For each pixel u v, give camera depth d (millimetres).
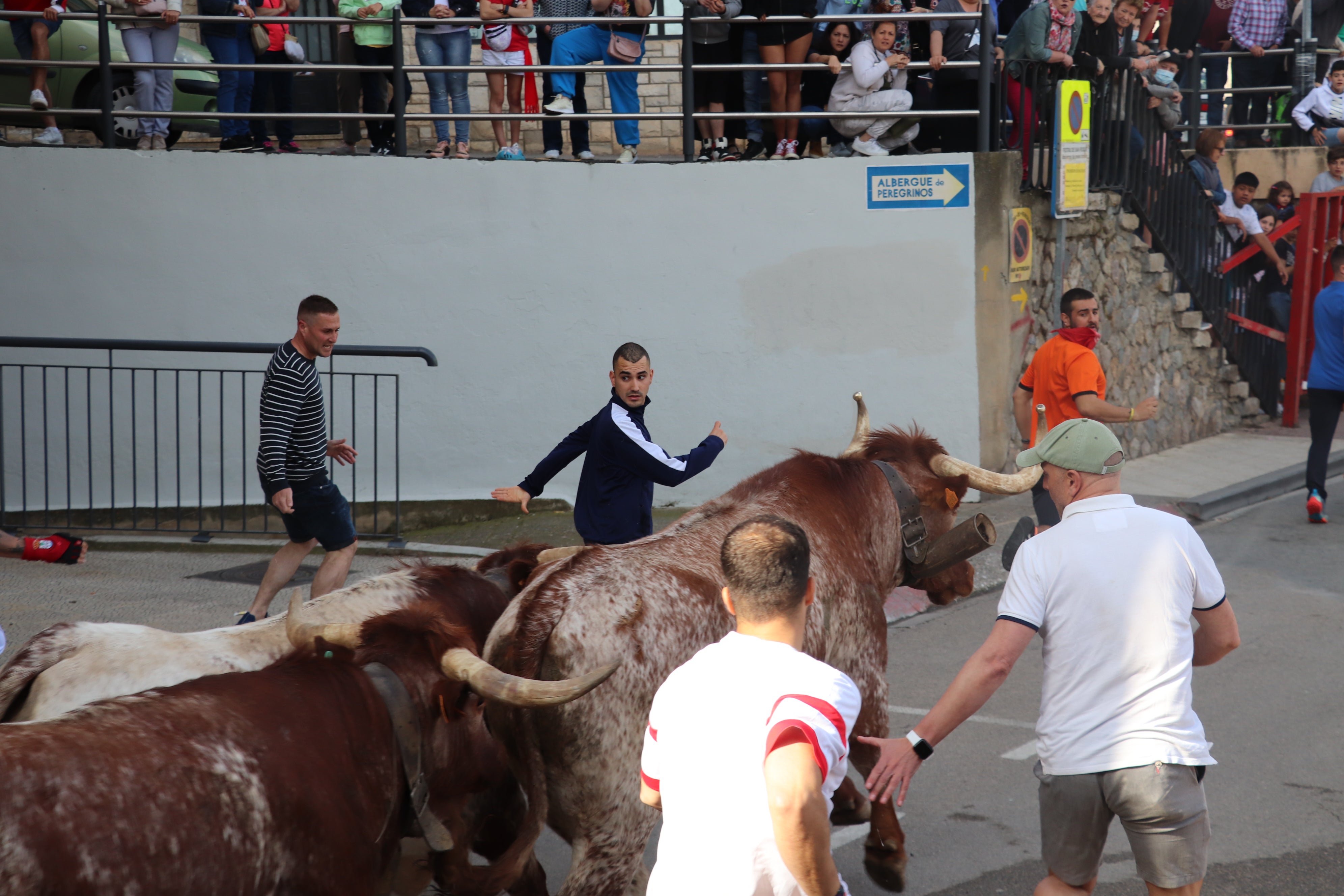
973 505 12656
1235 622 4340
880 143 13094
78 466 13117
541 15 13594
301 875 3398
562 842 6180
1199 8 18859
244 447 12141
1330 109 18062
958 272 12664
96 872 2900
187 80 14523
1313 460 12602
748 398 12992
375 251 12836
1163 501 12984
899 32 12844
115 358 12992
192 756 3205
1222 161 18594
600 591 4352
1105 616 4145
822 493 5352
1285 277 16953
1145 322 15141
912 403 12875
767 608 3184
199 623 9086
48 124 13234
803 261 12789
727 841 3025
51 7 12875
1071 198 13266
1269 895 5430
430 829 3932
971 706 4141
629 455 6355
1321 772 6781
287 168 12758
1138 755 4074
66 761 2982
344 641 3896
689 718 3146
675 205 12773
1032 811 6367
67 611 9344
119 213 12805
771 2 12609
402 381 12992
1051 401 9617
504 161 12758
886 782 4129
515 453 13094
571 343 12977
